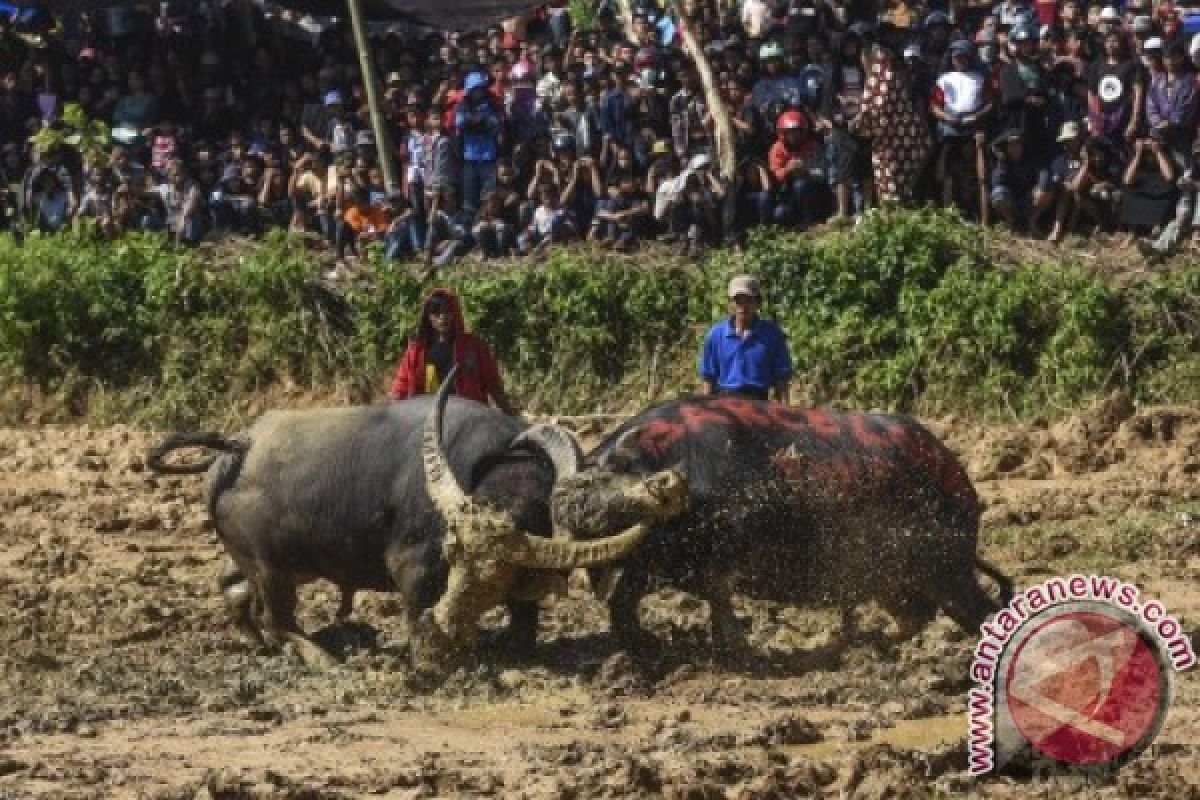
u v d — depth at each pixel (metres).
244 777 29.67
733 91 70.31
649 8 80.31
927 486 37.03
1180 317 62.81
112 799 28.81
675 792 27.88
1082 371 62.19
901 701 33.69
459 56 80.12
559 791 28.25
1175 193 65.88
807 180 68.38
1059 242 66.44
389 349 68.56
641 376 66.38
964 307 63.41
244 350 70.00
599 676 35.97
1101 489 52.66
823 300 65.00
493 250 70.88
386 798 28.77
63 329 70.62
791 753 30.78
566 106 72.06
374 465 37.12
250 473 38.28
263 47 82.12
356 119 77.00
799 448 36.59
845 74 69.38
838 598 37.12
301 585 41.75
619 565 36.38
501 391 43.84
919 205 67.88
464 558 34.66
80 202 76.19
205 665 38.56
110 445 64.81
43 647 40.41
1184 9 74.75
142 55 81.19
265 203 75.50
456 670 36.44
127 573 47.91
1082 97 67.06
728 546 36.34
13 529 53.75
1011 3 74.31
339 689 36.34
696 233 68.88
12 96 81.31
